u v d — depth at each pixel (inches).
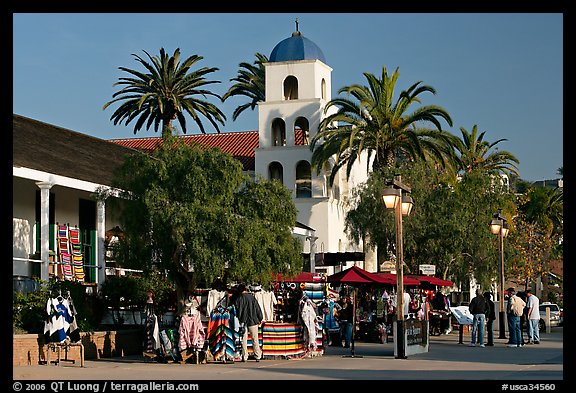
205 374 779.4
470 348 1211.9
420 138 1935.3
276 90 2255.2
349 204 2247.8
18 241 1140.5
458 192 1902.1
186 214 906.1
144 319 1072.8
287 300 1121.4
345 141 1892.2
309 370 830.5
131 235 948.6
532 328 1333.7
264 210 978.1
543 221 2694.4
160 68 2235.5
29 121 1320.1
